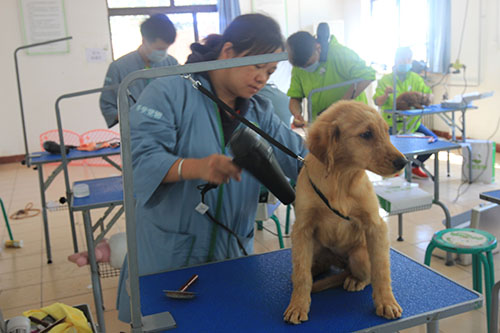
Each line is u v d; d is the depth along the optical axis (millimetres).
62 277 3098
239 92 1333
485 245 2115
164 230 1443
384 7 7992
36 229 4098
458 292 1153
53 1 6879
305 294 1092
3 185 5875
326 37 3398
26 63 6957
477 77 6129
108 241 2428
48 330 1189
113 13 7223
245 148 1110
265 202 2553
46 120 7168
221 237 1463
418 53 7301
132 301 1015
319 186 1124
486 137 6133
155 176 1197
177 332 1038
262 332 1024
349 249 1211
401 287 1190
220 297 1187
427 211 3895
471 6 6094
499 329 2145
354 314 1081
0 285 3025
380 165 1061
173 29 3268
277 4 8211
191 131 1355
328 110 1139
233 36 1281
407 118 4750
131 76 910
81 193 2482
